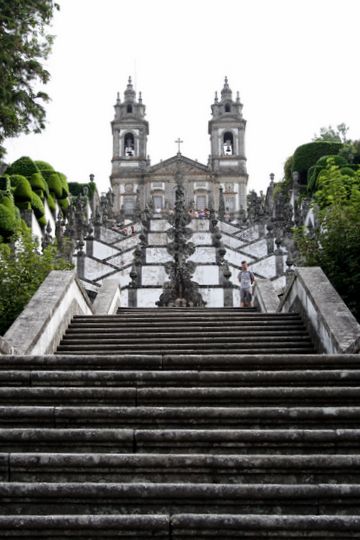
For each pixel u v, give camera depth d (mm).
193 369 8391
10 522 5223
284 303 14492
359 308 13172
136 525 5215
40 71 17266
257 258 34031
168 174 80875
